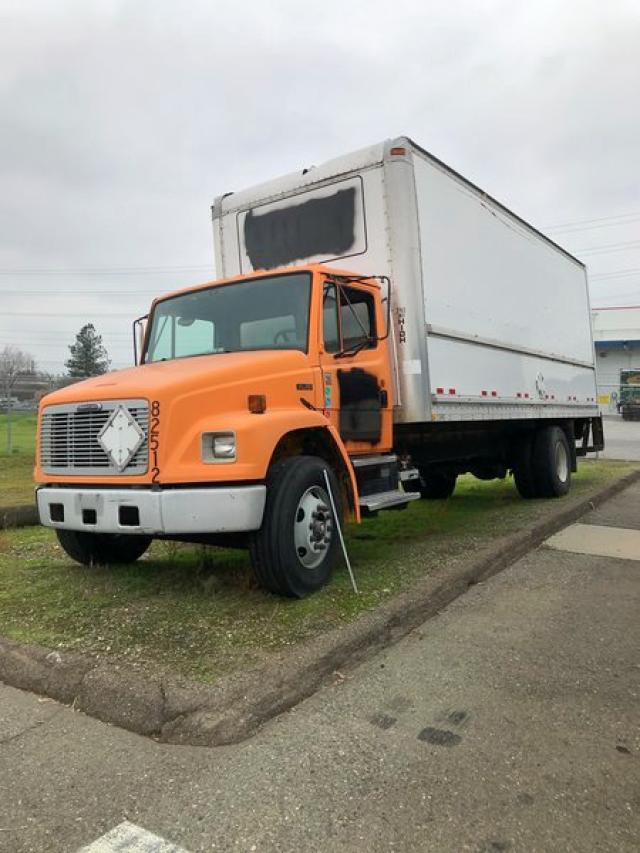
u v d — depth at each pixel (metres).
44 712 3.45
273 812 2.53
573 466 10.90
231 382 4.69
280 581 4.62
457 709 3.31
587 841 2.32
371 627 4.12
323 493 5.05
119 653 3.80
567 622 4.58
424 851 2.29
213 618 4.38
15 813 2.58
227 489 4.38
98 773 2.84
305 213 6.87
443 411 6.72
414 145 6.45
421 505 9.62
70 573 5.79
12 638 4.12
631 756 2.87
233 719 3.10
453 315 7.04
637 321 44.78
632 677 3.67
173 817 2.52
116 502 4.45
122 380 4.78
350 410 5.77
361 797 2.60
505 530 7.07
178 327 6.27
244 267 7.35
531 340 9.30
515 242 8.92
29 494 10.55
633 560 6.28
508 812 2.49
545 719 3.20
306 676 3.52
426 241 6.56
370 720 3.22
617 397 40.53
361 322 6.08
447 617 4.73
